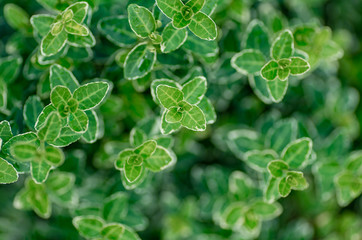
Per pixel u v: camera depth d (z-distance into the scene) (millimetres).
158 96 221
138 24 222
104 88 222
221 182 277
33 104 236
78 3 221
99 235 244
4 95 243
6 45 261
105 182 271
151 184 271
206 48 234
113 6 244
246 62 240
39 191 250
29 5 268
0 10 271
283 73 232
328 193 267
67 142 225
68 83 229
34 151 225
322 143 277
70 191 252
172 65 237
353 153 265
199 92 225
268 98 241
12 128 236
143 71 230
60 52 235
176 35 224
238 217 261
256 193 265
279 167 240
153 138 241
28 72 246
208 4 224
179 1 220
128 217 262
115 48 247
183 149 275
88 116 229
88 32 224
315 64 256
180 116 224
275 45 230
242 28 261
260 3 274
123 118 262
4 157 225
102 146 263
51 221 280
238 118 280
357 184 265
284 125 257
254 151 251
